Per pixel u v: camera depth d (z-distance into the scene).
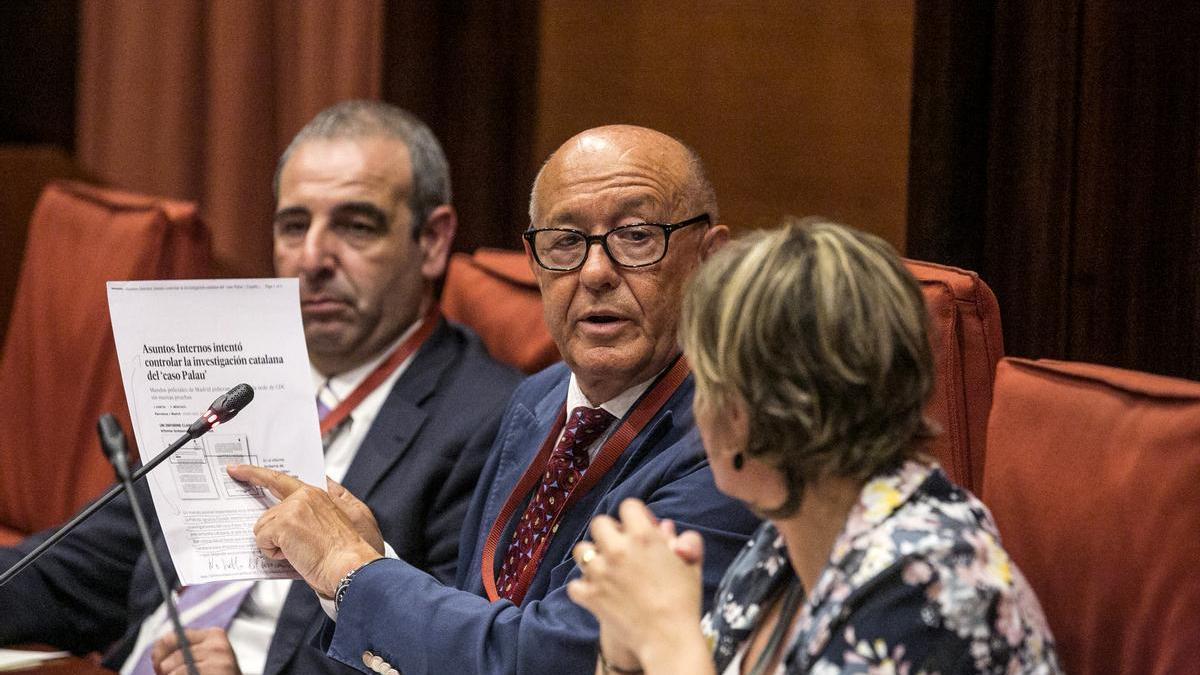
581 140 5.95
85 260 8.98
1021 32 6.62
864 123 8.13
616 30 9.17
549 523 5.86
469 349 7.61
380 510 7.04
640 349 5.75
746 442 3.98
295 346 5.82
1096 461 4.89
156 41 11.77
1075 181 6.54
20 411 9.20
